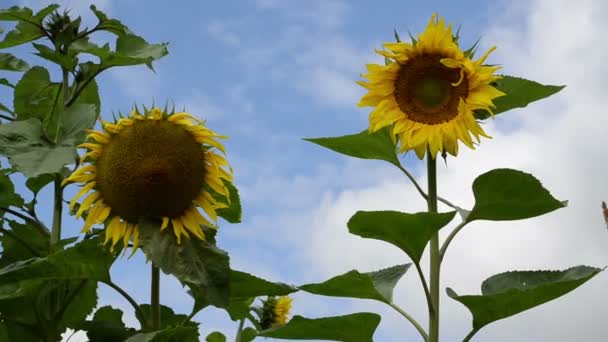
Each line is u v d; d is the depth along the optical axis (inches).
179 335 94.8
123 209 92.4
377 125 94.6
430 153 93.9
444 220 90.1
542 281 93.1
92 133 92.7
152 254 90.0
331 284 94.0
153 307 94.9
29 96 110.5
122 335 99.0
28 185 104.0
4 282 93.6
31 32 105.7
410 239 92.0
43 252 103.7
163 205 92.1
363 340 94.9
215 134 93.0
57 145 97.0
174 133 92.9
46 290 98.3
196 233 91.9
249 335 122.6
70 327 103.4
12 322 101.5
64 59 104.0
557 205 90.5
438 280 92.0
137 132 92.4
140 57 102.3
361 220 90.7
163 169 91.4
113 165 92.0
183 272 89.6
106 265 94.3
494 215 92.2
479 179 90.2
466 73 94.3
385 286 98.7
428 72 95.3
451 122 93.6
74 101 108.1
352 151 97.2
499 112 96.3
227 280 90.7
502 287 93.8
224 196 99.7
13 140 95.8
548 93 94.0
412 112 95.3
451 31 95.0
